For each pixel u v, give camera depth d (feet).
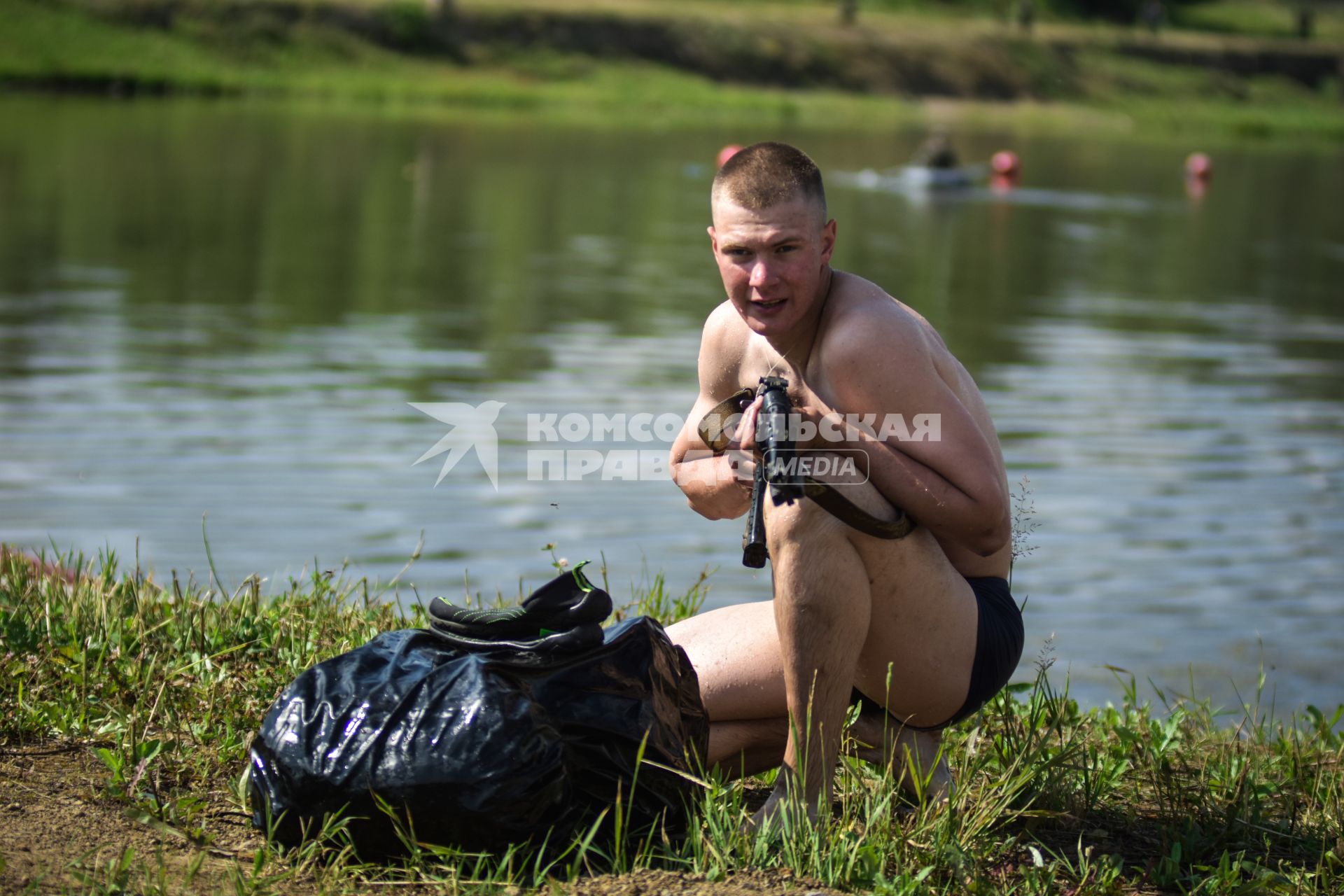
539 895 9.58
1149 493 34.19
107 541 26.73
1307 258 76.43
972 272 66.33
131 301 50.52
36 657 13.24
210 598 14.93
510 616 10.46
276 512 29.68
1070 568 29.40
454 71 166.71
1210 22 265.13
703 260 65.87
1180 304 59.98
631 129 140.26
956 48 203.82
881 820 10.61
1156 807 12.36
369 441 35.29
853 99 185.98
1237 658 25.12
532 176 97.71
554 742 10.08
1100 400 42.73
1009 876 10.43
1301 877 10.71
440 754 9.85
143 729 11.89
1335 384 45.83
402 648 10.59
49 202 72.74
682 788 10.61
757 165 10.49
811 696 10.41
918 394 10.38
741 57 186.50
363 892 9.71
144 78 140.15
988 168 121.29
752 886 9.77
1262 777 13.43
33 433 34.17
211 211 73.77
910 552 10.51
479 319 50.03
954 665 10.85
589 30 181.98
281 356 43.32
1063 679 23.81
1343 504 33.91
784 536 10.29
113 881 9.43
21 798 10.71
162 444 33.88
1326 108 220.84
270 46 159.22
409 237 69.51
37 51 142.92
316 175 91.61
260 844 10.39
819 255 10.62
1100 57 217.77
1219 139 178.50
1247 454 37.73
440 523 29.81
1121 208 97.76
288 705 10.30
